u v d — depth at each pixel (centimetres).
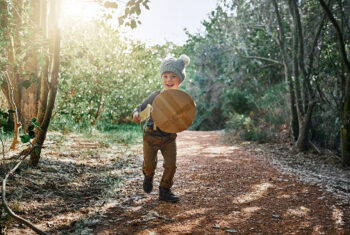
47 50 389
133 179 413
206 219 288
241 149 758
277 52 1097
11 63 417
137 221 276
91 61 796
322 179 469
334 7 721
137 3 350
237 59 1241
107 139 702
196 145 801
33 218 265
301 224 282
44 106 392
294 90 804
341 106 612
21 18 439
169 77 334
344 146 593
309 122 724
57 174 386
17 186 324
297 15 685
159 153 617
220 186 402
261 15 997
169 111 298
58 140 593
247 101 1289
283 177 464
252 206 329
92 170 437
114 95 854
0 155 412
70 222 266
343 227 276
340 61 646
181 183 411
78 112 737
